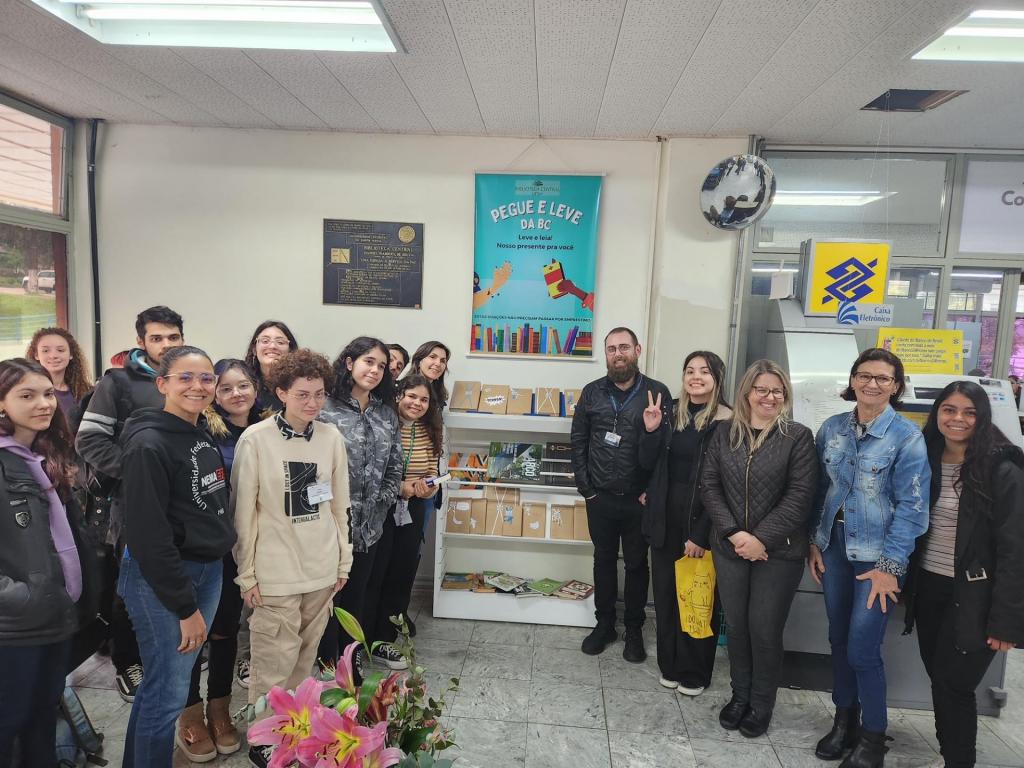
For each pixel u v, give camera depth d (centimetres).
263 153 324
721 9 188
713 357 234
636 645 266
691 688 238
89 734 191
